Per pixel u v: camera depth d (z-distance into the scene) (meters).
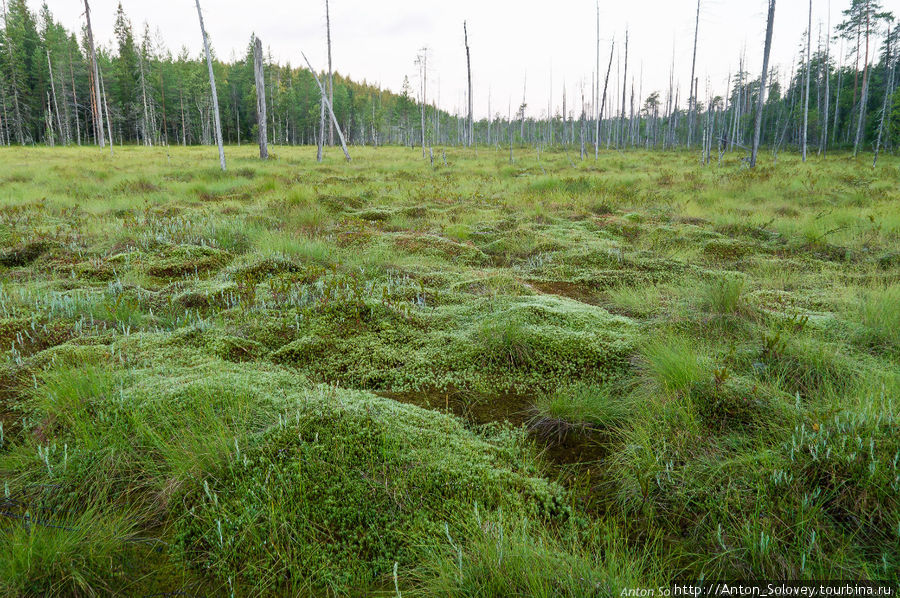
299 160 30.22
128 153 38.44
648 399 3.21
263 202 11.92
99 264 6.38
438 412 3.22
